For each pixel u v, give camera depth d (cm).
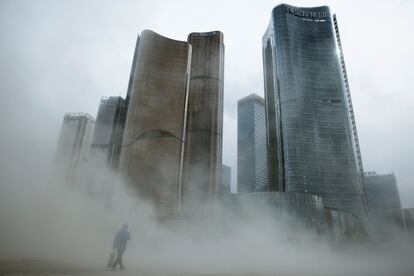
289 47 19312
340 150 17162
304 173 15988
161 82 8269
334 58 19888
